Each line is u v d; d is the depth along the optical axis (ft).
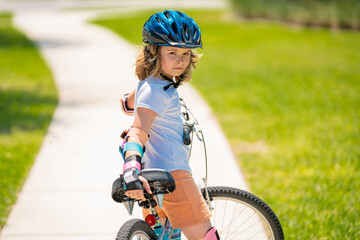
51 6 244.22
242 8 162.61
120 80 62.18
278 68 76.33
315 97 55.36
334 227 24.22
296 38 115.85
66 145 37.42
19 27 133.49
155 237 16.87
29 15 179.63
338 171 32.50
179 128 16.67
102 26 135.54
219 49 98.58
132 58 79.00
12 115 46.01
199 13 187.52
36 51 88.33
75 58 79.82
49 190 29.07
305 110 49.37
